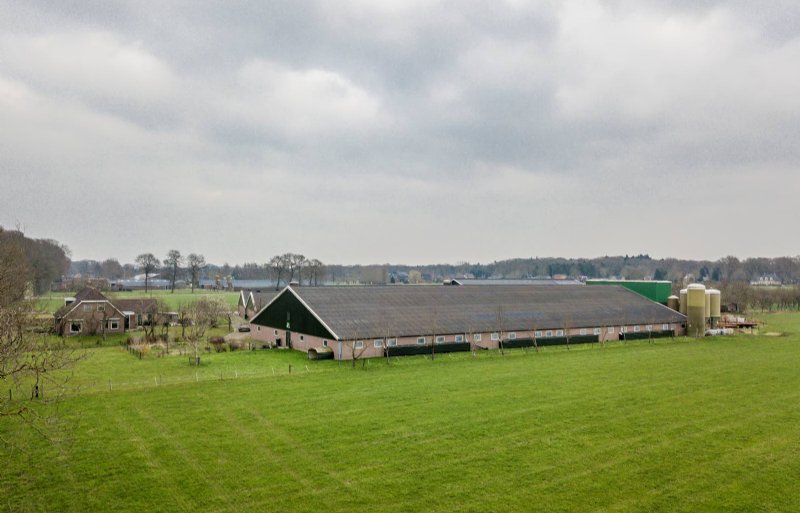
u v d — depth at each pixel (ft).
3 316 86.48
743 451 97.91
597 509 76.79
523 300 274.98
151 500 79.00
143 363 186.70
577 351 219.20
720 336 277.03
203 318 265.34
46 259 506.48
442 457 94.99
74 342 245.86
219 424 112.37
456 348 212.84
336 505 77.87
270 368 176.35
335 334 195.52
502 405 127.13
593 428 110.32
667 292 328.90
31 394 134.31
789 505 77.87
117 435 105.19
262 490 82.33
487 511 76.18
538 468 90.38
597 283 373.40
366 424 112.57
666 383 151.74
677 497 80.33
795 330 307.58
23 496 79.77
